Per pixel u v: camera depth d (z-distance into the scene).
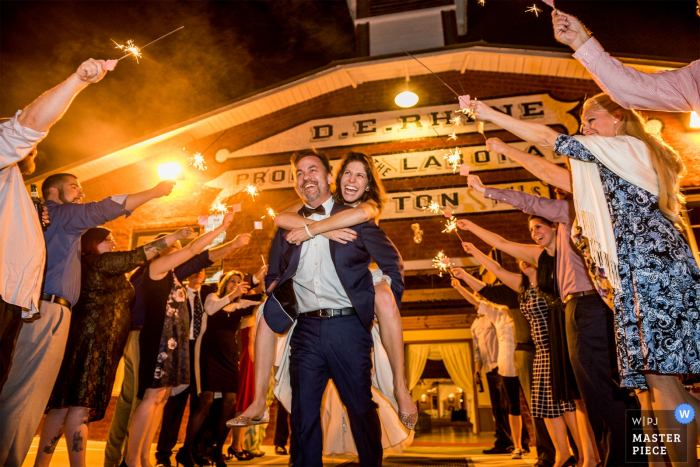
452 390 14.71
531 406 3.42
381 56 6.91
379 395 2.47
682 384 1.82
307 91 7.24
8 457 2.08
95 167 7.51
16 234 2.01
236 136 7.39
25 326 2.19
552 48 6.51
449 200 6.39
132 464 2.92
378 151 6.84
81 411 2.46
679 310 1.65
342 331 2.07
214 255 3.80
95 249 2.92
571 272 2.57
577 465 3.17
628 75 1.74
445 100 6.90
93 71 1.86
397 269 2.24
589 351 2.38
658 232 1.73
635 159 1.81
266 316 2.28
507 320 4.66
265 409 2.29
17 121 1.85
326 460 3.75
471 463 3.75
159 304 3.19
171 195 7.27
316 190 2.39
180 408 3.86
